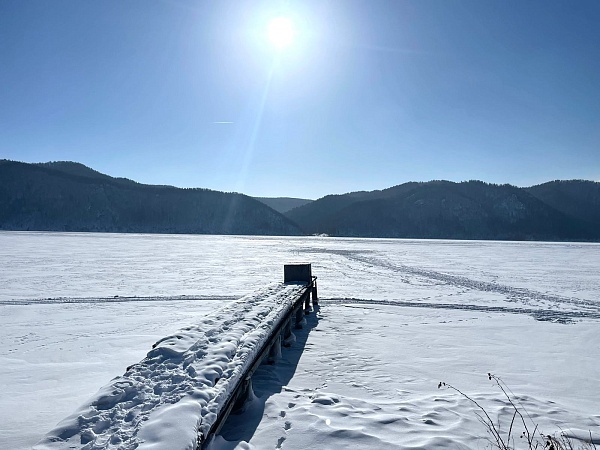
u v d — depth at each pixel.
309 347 7.06
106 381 5.89
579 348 7.59
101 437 2.53
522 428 3.86
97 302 12.71
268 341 5.27
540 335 8.62
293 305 7.34
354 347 7.12
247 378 4.02
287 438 3.47
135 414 2.84
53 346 7.74
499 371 6.07
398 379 5.48
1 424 4.43
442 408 4.30
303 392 4.74
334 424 3.73
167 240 67.81
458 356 6.81
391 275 21.17
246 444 3.33
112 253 34.94
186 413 2.79
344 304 12.07
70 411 4.81
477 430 3.76
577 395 5.19
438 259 33.62
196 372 3.57
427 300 13.24
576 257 37.34
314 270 23.58
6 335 8.59
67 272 20.94
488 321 10.02
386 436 3.52
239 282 17.84
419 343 7.61
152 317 10.43
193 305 12.23
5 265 23.69
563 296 14.52
